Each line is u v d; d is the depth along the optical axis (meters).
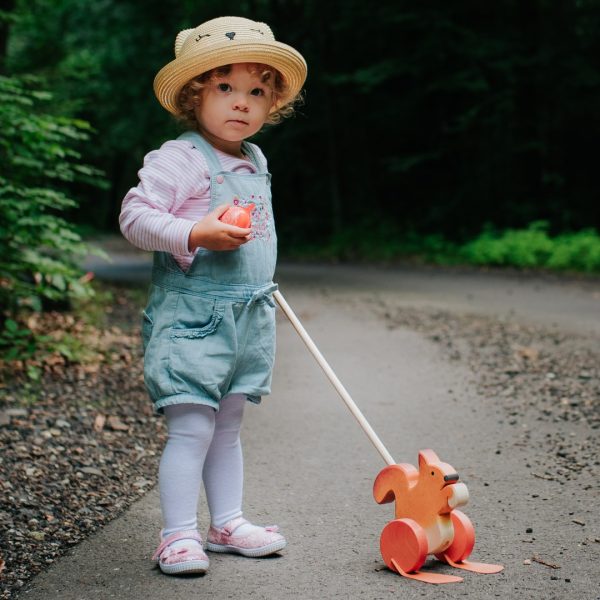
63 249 6.28
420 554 2.86
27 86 8.06
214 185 2.98
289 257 21.53
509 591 2.77
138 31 22.95
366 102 23.62
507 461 4.31
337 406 5.51
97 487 3.81
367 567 2.99
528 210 20.69
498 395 5.82
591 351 7.52
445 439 4.74
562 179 20.38
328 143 24.86
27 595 2.74
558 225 20.36
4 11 8.46
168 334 2.97
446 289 13.10
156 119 22.55
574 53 20.56
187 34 3.21
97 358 6.37
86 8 22.25
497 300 11.55
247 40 2.90
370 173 24.06
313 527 3.40
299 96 3.34
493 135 20.77
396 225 22.28
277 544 3.09
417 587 2.80
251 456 4.39
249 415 5.26
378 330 8.71
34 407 4.96
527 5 20.80
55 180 7.75
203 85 2.97
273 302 3.15
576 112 20.67
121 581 2.86
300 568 2.98
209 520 3.52
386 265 18.55
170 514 2.98
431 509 2.94
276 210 25.55
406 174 23.66
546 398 5.71
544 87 20.64
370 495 3.80
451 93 21.83
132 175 34.47
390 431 4.92
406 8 20.86
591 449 4.50
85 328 7.52
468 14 21.16
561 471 4.12
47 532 3.27
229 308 2.97
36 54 9.48
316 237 24.27
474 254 18.30
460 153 22.52
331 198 24.81
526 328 8.91
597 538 3.25
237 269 2.99
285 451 4.49
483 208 21.28
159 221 2.85
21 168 6.38
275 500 3.72
